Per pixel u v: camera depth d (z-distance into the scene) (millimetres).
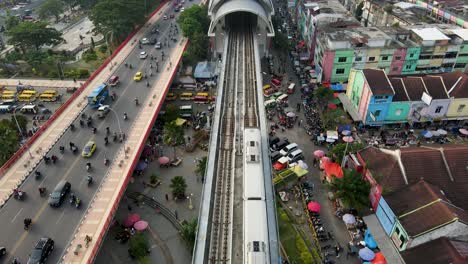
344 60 102812
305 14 136250
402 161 61250
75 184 63125
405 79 87562
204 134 86875
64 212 57469
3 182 63344
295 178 71438
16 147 75250
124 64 109250
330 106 94125
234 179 62062
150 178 73500
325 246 59438
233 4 119562
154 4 165125
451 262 48281
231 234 52125
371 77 85750
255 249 43844
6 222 55500
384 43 102000
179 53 117312
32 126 89188
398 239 54469
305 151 81875
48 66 120188
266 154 65062
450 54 105125
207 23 139875
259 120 73750
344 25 113875
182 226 62625
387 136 85000
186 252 59594
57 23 168375
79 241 52562
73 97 89500
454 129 87000
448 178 60250
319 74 107875
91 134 76438
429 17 135750
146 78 100812
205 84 107750
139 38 130625
